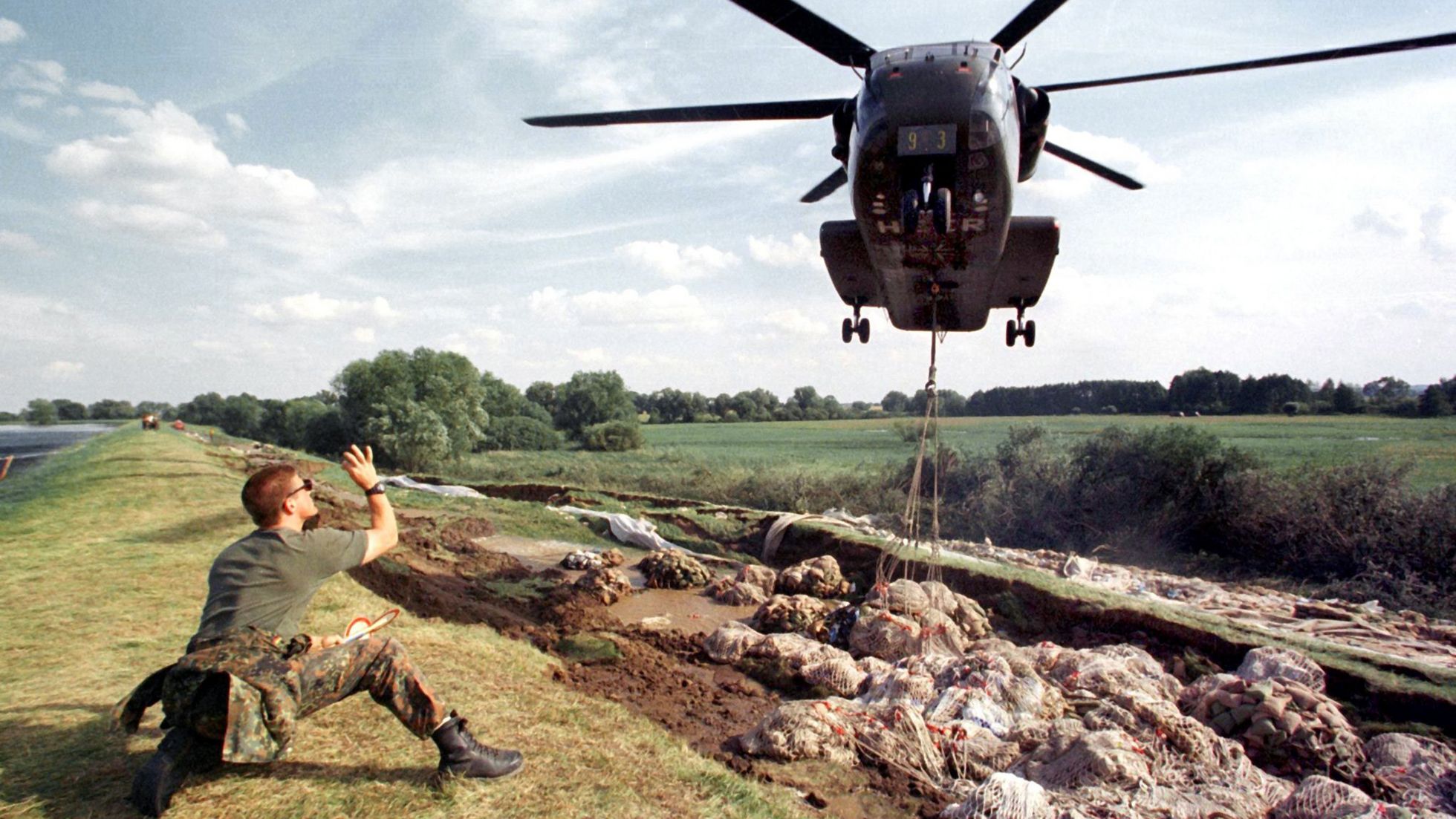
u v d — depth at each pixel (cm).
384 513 410
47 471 2412
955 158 688
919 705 787
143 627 653
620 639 1026
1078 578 1561
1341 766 683
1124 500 2077
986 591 1268
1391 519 1686
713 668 971
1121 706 733
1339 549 1702
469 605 1144
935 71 677
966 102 669
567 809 407
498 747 461
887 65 700
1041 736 702
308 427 5434
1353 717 812
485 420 5044
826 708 729
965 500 2322
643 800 443
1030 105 789
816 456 5116
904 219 695
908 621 1045
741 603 1297
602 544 1812
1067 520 2128
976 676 802
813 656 949
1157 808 573
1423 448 3441
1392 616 1325
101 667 551
